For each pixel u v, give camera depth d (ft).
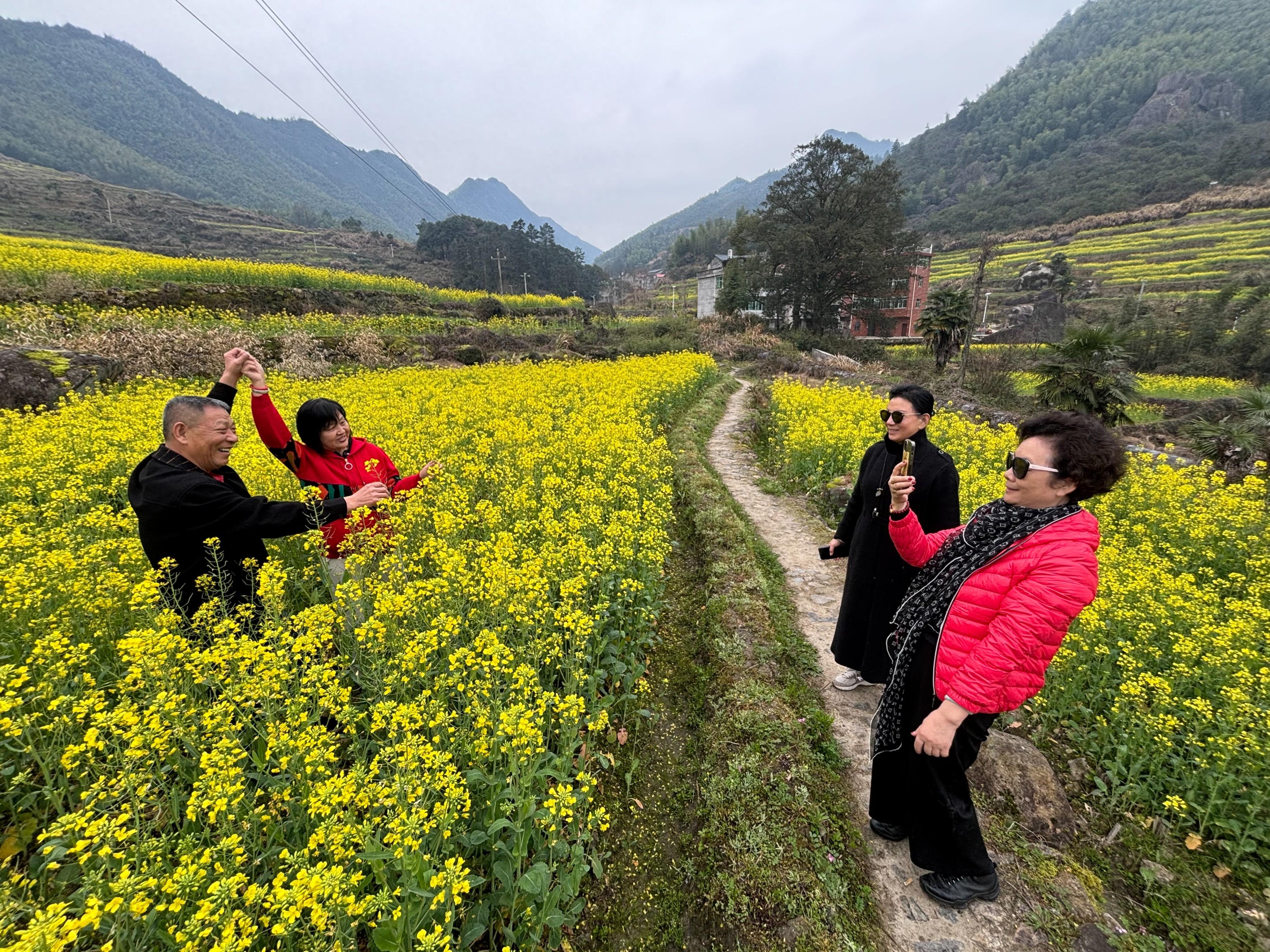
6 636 9.69
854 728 12.55
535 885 7.16
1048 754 11.67
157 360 39.60
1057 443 6.72
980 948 8.28
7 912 5.57
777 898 8.79
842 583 19.34
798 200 151.43
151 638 8.11
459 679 9.16
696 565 20.16
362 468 14.16
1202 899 8.87
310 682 8.71
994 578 7.20
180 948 5.78
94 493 17.10
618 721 12.58
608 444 23.67
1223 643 11.35
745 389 70.79
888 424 11.16
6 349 30.12
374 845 6.62
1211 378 102.12
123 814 6.31
